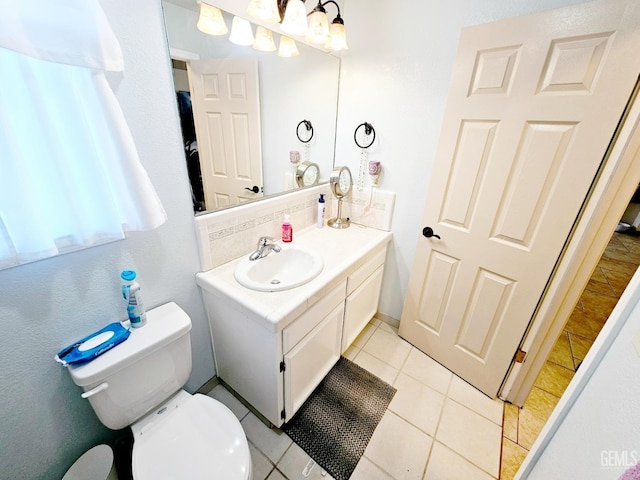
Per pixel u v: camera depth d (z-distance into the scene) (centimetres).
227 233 129
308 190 176
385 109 163
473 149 131
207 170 117
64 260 83
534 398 158
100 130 74
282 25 120
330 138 184
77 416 98
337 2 155
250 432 134
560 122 107
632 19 87
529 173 118
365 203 188
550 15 101
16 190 63
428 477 120
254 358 119
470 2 124
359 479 118
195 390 146
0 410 80
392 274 197
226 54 113
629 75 91
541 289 125
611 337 65
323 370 148
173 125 100
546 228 118
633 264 335
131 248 98
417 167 163
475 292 150
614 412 56
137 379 95
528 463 89
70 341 90
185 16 96
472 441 134
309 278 121
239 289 113
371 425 140
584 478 59
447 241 153
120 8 79
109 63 69
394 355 184
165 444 92
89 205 80
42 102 64
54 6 59
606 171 103
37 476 94
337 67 169
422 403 152
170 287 115
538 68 107
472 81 125
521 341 141
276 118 142
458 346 165
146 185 85
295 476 119
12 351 79
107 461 100
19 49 56
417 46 143
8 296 75
